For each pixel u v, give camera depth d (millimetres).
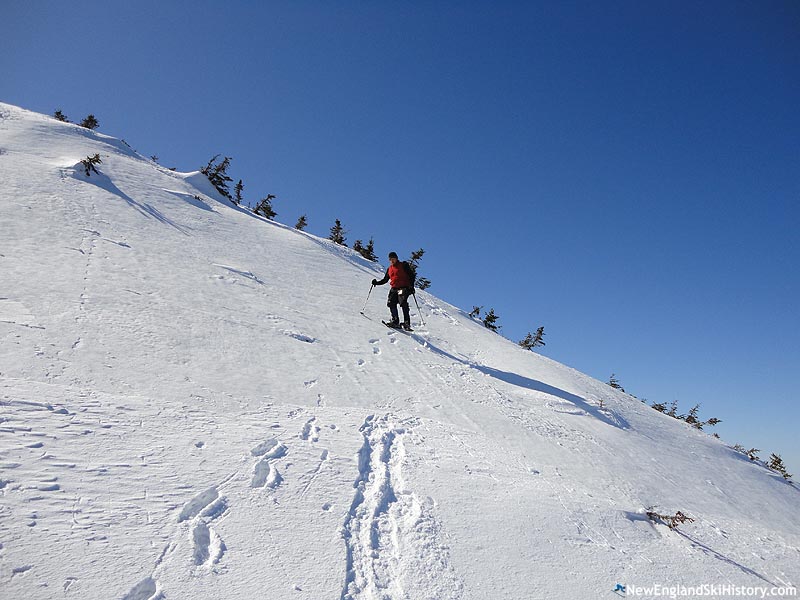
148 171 15766
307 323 8969
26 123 15297
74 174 12055
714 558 5059
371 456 5133
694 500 6691
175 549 3199
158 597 2811
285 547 3467
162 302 7465
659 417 11398
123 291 7324
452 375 8742
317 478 4402
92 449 3904
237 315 8086
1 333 5176
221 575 3080
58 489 3391
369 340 9242
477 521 4375
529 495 5121
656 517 5633
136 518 3361
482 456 5848
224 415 5117
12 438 3732
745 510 7062
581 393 10438
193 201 14922
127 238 9680
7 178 10234
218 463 4219
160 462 4004
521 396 8766
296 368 6953
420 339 10469
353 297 11992
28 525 3033
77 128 16953
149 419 4586
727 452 10438
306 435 5164
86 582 2770
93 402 4566
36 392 4414
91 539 3080
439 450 5680
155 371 5551
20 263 7016
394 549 3775
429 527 4105
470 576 3664
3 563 2730
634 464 7246
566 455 6695
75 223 9297
